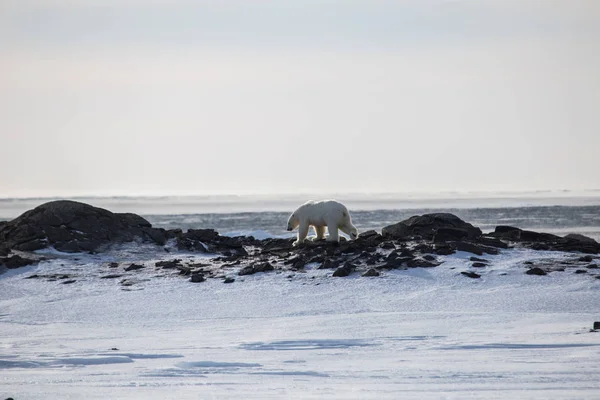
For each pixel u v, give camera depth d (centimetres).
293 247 10519
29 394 4084
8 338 6512
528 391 3962
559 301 7612
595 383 4147
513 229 11512
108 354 5525
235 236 13600
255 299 8206
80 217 11400
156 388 4234
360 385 4241
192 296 8456
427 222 10975
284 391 4097
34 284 9238
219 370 4816
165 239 11531
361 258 9625
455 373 4512
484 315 7069
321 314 7469
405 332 6300
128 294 8638
